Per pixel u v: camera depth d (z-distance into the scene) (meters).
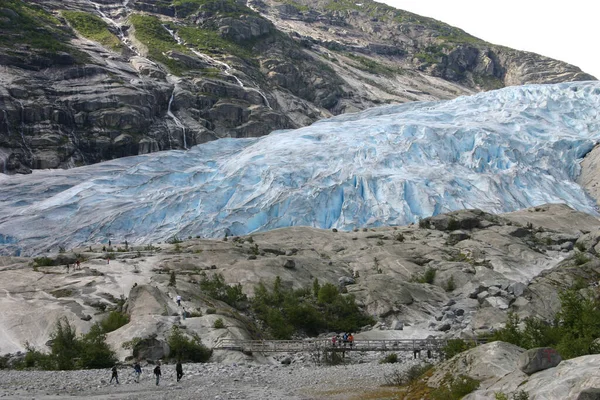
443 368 28.42
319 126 141.75
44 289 68.38
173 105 166.75
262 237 92.75
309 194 110.62
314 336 64.25
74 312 61.72
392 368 46.09
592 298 52.88
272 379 42.91
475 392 24.94
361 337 63.34
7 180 127.38
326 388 38.88
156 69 173.88
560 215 100.88
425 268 81.06
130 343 52.75
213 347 53.72
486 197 113.56
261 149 130.88
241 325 58.69
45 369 49.81
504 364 26.62
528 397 22.53
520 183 119.06
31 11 188.75
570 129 139.25
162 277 71.00
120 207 113.50
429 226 97.56
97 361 50.25
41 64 156.88
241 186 114.94
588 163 129.75
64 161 141.88
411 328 66.31
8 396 37.06
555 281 70.50
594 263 73.25
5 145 138.12
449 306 71.81
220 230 104.25
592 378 21.22
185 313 59.19
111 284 69.44
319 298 69.75
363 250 87.50
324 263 81.50
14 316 60.94
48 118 147.00
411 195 111.25
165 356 51.25
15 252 104.81
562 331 38.84
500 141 127.38
